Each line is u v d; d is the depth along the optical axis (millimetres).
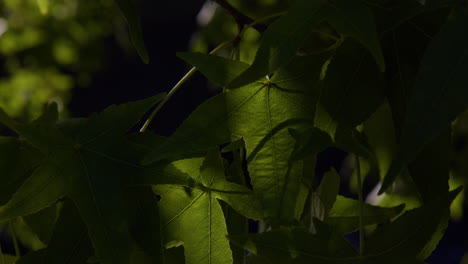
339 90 871
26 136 867
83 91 8969
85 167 870
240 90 876
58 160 869
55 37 2486
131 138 895
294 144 868
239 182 923
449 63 815
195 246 889
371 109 875
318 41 1020
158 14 9758
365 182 1254
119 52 8828
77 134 877
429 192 896
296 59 884
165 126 8539
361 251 856
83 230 889
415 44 892
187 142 859
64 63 2574
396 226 857
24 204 863
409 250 854
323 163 6512
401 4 886
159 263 871
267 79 879
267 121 875
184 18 9844
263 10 1403
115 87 9203
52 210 965
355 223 995
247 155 869
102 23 2520
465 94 808
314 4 853
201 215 890
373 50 838
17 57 2514
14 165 908
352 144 864
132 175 868
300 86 882
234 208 889
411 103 811
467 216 5973
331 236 855
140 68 9383
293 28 847
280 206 858
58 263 883
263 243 851
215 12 1574
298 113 877
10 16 2408
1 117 921
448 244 5922
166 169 868
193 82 8500
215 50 954
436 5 856
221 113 871
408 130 809
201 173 886
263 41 846
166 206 890
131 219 876
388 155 983
